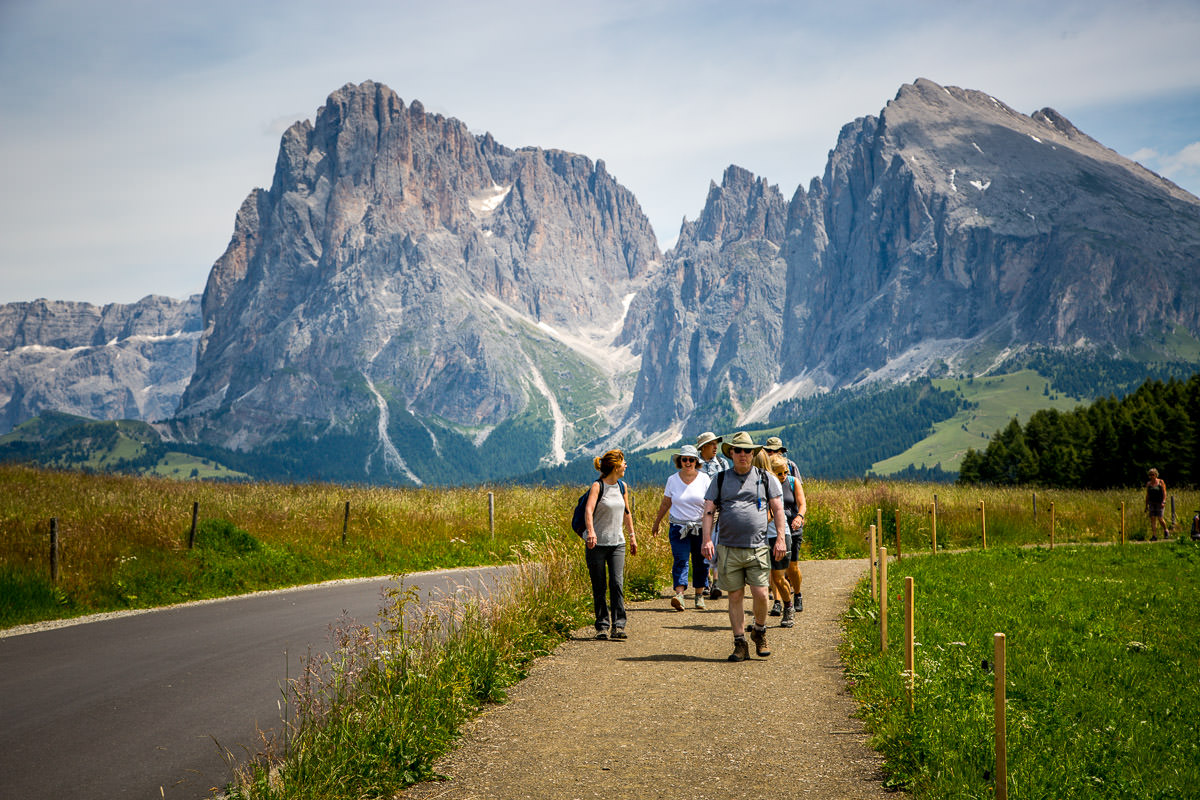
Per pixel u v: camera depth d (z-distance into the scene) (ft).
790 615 41.52
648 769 22.44
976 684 29.09
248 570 66.95
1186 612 46.70
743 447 34.55
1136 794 20.40
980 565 67.56
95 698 32.35
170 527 70.59
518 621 37.45
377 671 27.86
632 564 52.49
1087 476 320.29
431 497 104.53
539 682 31.63
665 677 31.81
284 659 38.58
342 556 74.64
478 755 24.00
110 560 61.77
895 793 20.63
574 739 25.05
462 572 70.59
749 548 34.37
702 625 42.06
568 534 71.31
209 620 50.14
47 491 98.32
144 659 39.29
